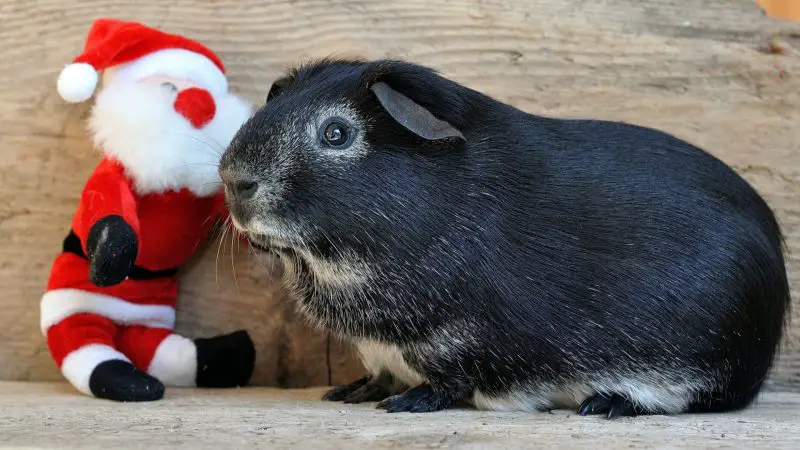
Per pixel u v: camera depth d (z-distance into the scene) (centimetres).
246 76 80
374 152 66
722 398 68
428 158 66
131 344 75
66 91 73
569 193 67
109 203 70
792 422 65
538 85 80
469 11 80
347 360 79
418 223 65
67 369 71
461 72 80
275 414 65
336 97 66
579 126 70
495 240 66
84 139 79
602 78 80
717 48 80
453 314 66
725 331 67
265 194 65
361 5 80
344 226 65
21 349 79
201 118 72
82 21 80
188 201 74
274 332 79
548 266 66
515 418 65
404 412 66
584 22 80
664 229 67
